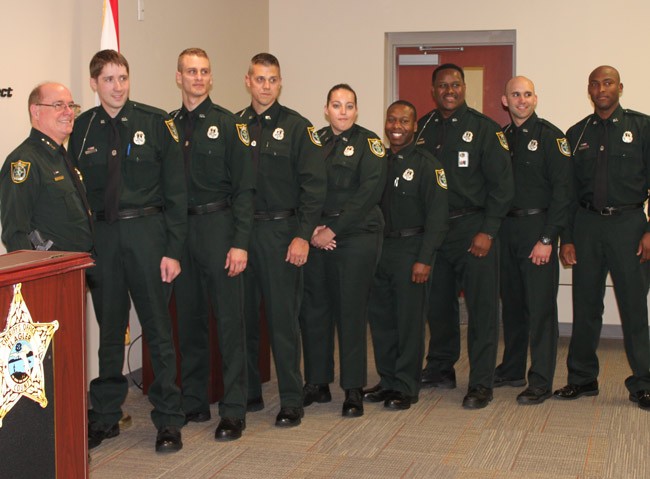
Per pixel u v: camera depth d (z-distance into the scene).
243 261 3.47
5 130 3.54
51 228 3.05
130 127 3.28
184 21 5.05
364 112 6.43
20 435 1.86
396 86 6.56
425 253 3.87
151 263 3.31
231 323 3.55
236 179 3.49
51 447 1.95
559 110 6.07
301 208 3.63
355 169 3.79
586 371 4.18
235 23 5.81
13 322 1.82
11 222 2.96
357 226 3.80
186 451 3.37
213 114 3.52
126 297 3.39
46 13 3.79
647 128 3.94
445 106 4.06
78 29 4.03
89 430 3.46
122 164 3.28
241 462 3.24
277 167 3.63
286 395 3.73
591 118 4.07
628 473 3.10
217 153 3.47
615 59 5.93
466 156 4.02
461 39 6.36
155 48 4.72
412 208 3.94
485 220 3.99
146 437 3.56
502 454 3.32
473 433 3.60
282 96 6.54
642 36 5.87
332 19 6.41
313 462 3.23
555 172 4.01
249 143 3.52
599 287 4.09
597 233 3.99
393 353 4.12
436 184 3.87
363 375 3.91
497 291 4.06
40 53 3.75
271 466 3.19
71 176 3.13
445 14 6.24
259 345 4.34
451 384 4.40
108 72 3.22
